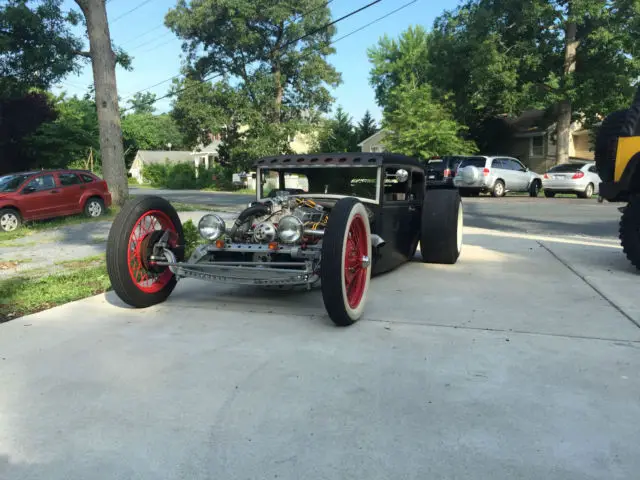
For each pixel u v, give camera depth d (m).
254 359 3.58
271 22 36.91
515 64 26.28
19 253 8.91
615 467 2.31
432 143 28.45
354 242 4.42
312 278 4.32
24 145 28.02
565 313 4.61
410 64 50.38
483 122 34.62
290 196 5.47
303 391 3.08
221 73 38.81
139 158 69.31
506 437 2.56
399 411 2.83
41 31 18.12
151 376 3.32
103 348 3.84
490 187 22.06
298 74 39.19
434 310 4.74
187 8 37.78
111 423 2.74
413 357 3.59
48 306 5.12
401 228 6.37
